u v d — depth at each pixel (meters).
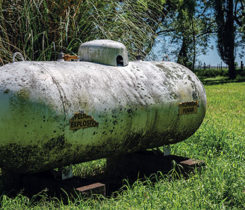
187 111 3.85
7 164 2.86
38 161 2.90
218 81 23.58
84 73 3.17
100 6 5.77
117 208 2.94
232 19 25.50
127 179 3.69
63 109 2.87
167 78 3.77
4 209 2.84
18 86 2.76
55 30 5.16
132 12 6.13
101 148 3.24
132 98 3.35
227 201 3.23
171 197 3.13
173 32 21.47
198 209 2.91
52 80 2.91
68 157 3.06
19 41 5.05
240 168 3.88
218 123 6.88
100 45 3.53
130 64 3.68
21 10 5.02
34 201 3.21
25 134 2.75
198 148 4.99
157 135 3.69
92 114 3.04
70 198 3.14
